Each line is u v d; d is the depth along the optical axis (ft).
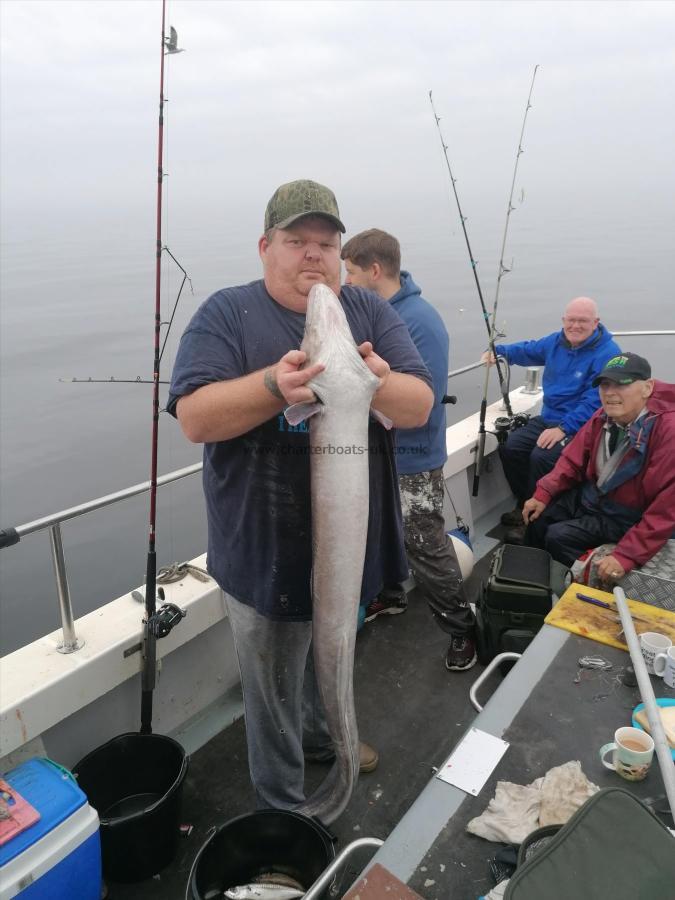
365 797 7.61
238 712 9.14
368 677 9.75
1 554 26.21
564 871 3.82
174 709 8.77
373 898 4.25
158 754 7.32
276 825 5.94
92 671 7.33
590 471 11.02
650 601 8.25
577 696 6.09
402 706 9.13
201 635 8.96
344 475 4.66
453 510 13.51
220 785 7.95
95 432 44.50
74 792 5.63
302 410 4.45
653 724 5.21
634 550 9.20
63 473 36.04
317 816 5.94
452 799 5.03
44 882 5.23
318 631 5.19
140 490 7.39
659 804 4.92
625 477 10.33
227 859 5.89
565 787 4.94
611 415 10.18
